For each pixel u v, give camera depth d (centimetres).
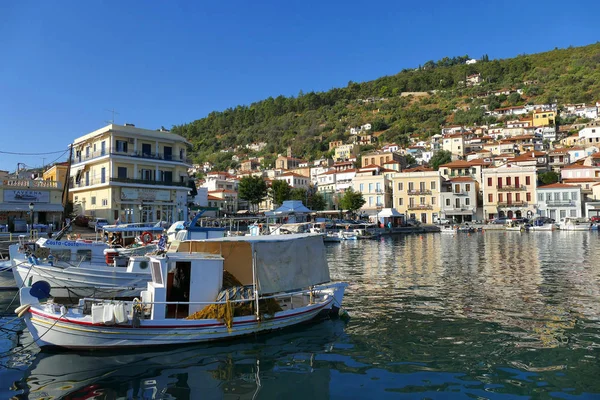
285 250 1705
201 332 1482
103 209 5756
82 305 1502
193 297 1541
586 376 1170
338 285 1884
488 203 9575
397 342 1485
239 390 1131
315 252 1812
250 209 11712
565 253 4081
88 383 1183
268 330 1603
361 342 1495
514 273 2908
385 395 1081
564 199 9062
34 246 2378
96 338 1395
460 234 7500
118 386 1162
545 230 7944
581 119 15512
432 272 3042
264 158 19162
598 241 5481
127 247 2653
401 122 19650
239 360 1344
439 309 1934
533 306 1953
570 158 11688
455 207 9581
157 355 1384
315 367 1277
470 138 14738
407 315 1841
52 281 1956
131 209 5784
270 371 1255
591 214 8938
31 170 8025
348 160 13925
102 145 5912
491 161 11138
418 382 1153
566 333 1538
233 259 1792
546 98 18188
